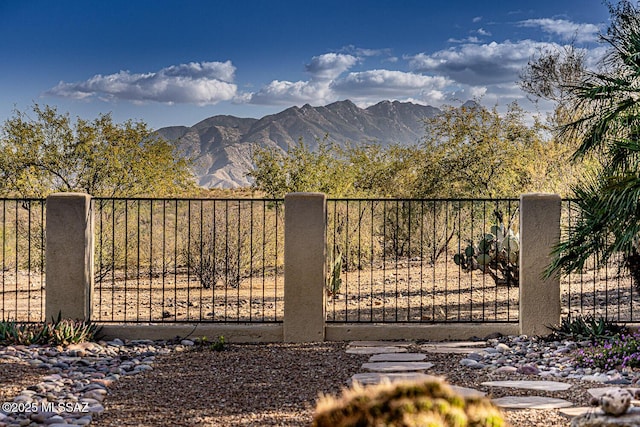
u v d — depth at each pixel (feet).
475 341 28.94
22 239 51.85
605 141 26.91
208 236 45.88
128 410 19.04
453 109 64.85
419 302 38.65
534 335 28.81
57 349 26.48
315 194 29.07
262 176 61.52
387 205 61.57
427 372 23.38
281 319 33.81
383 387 9.61
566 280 44.86
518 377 22.40
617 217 25.03
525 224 28.84
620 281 43.01
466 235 61.00
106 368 24.02
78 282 29.27
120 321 29.81
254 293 42.86
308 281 29.14
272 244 49.06
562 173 55.31
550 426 16.80
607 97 26.73
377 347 27.89
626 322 28.81
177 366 24.63
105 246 48.80
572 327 28.19
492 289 42.93
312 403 19.56
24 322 29.50
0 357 24.79
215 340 29.32
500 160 62.18
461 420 8.90
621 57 26.68
